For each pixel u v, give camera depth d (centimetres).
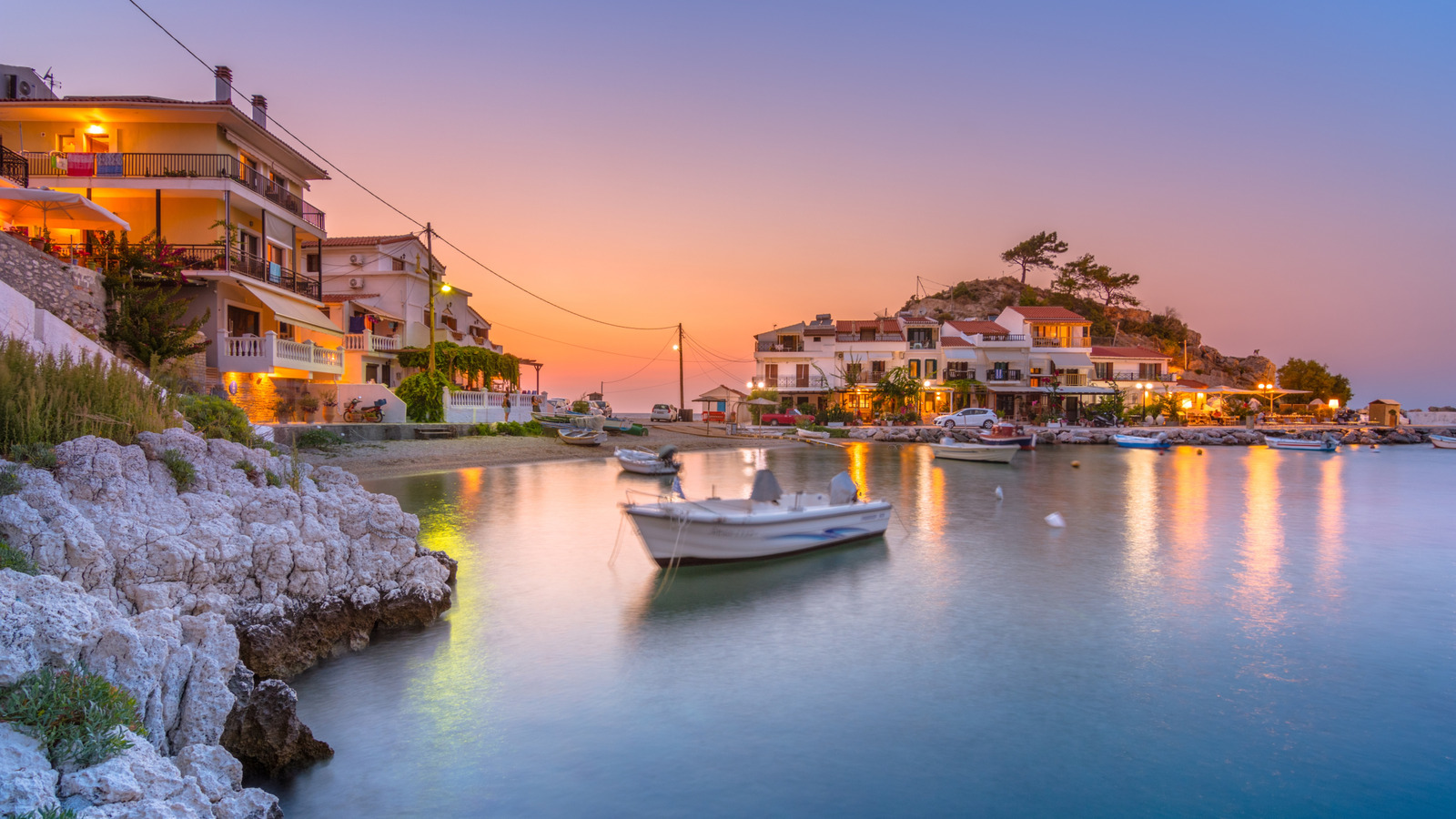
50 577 603
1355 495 3156
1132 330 10775
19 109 2930
